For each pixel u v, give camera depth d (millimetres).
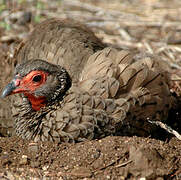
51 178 9391
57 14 19016
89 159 9711
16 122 11258
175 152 10070
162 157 9703
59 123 10102
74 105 10055
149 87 10422
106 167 9539
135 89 10266
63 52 11688
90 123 9992
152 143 10070
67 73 10727
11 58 14023
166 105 10875
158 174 9320
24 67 10453
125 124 10266
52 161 9883
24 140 10609
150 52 15969
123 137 10156
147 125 10633
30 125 10633
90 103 10023
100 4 20062
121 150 9781
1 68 14031
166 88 10867
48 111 10438
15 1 19297
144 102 10273
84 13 19203
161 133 11203
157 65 10906
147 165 9328
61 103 10344
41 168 9766
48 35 12625
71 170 9586
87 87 10156
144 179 9320
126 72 10234
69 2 20125
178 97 12625
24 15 18516
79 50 11656
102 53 10758
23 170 9664
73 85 10352
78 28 13242
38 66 10359
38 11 18828
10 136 11945
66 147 10125
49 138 10312
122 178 9375
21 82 10430
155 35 17656
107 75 10219
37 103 10555
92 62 10711
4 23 17750
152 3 19906
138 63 10492
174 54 16094
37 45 12562
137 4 20000
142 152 9383
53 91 10438
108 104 10055
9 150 10203
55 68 10477
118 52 10789
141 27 18250
